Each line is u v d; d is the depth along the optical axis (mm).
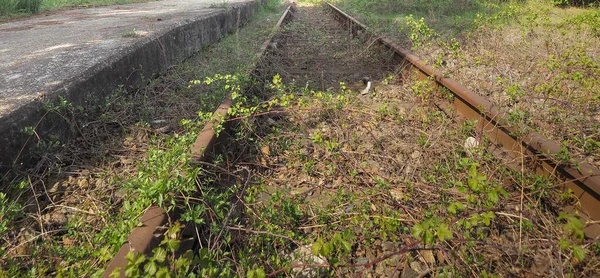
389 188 2611
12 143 2645
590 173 2256
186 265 1547
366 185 2752
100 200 2547
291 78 5410
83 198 2576
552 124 3238
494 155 2891
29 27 6301
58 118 3105
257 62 5043
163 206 2020
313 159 3135
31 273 1921
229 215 2191
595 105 3539
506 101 3730
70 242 2219
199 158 2543
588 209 2232
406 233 2186
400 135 3389
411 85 4598
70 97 3285
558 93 3629
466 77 4523
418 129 3385
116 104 3730
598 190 2154
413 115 3754
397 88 4668
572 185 2352
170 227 1939
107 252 1856
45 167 2822
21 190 2537
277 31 7930
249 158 3184
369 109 4016
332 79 5359
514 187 2564
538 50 5453
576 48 4980
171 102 3982
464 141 3133
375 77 5402
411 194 2529
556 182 2451
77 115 3332
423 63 4684
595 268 1856
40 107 2930
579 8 9586
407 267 2012
